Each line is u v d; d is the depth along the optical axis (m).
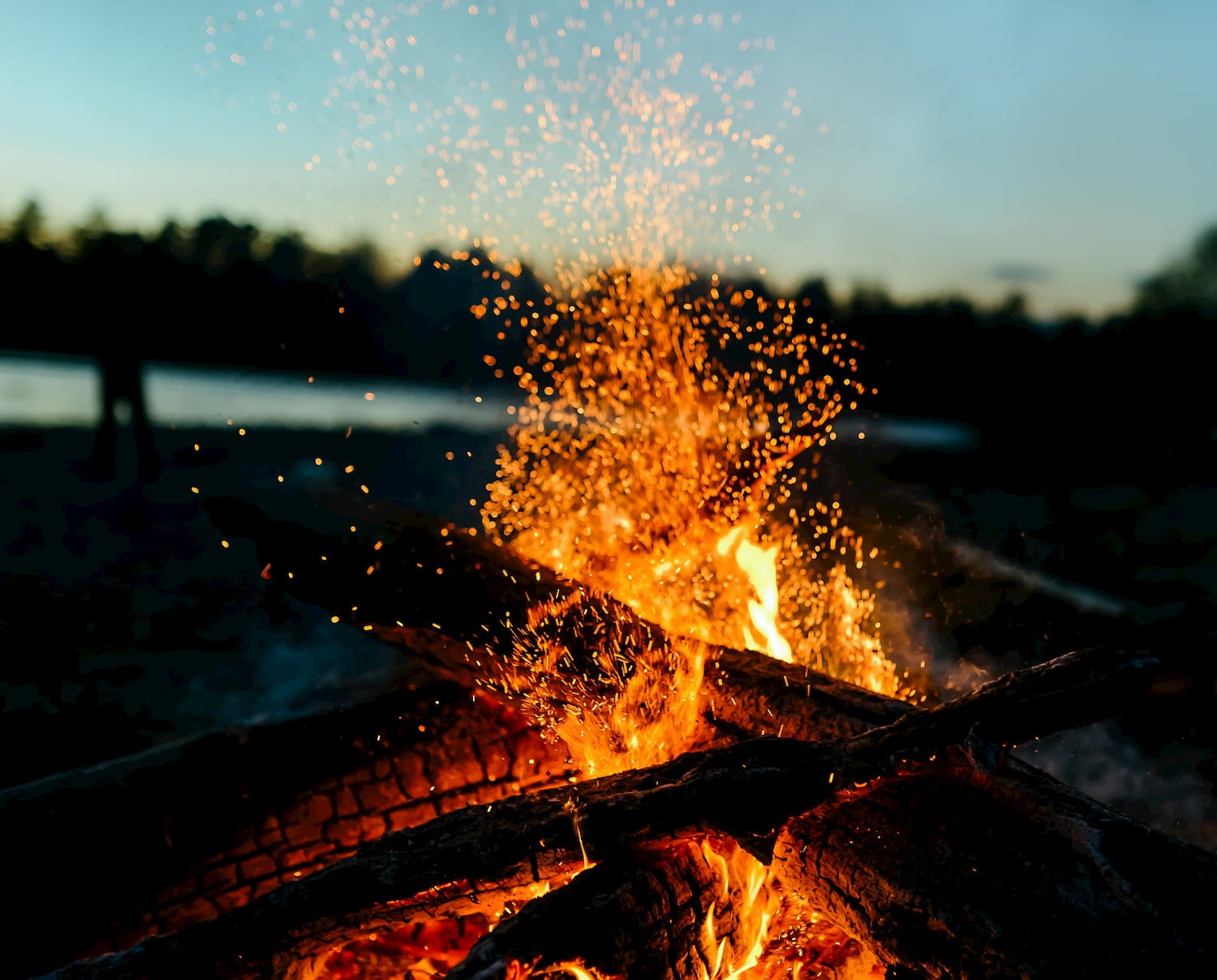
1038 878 1.57
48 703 4.09
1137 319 13.09
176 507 7.40
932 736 1.76
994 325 13.23
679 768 1.81
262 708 4.02
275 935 1.72
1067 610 4.85
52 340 12.34
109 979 1.70
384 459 8.89
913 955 1.61
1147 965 1.37
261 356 14.77
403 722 2.77
